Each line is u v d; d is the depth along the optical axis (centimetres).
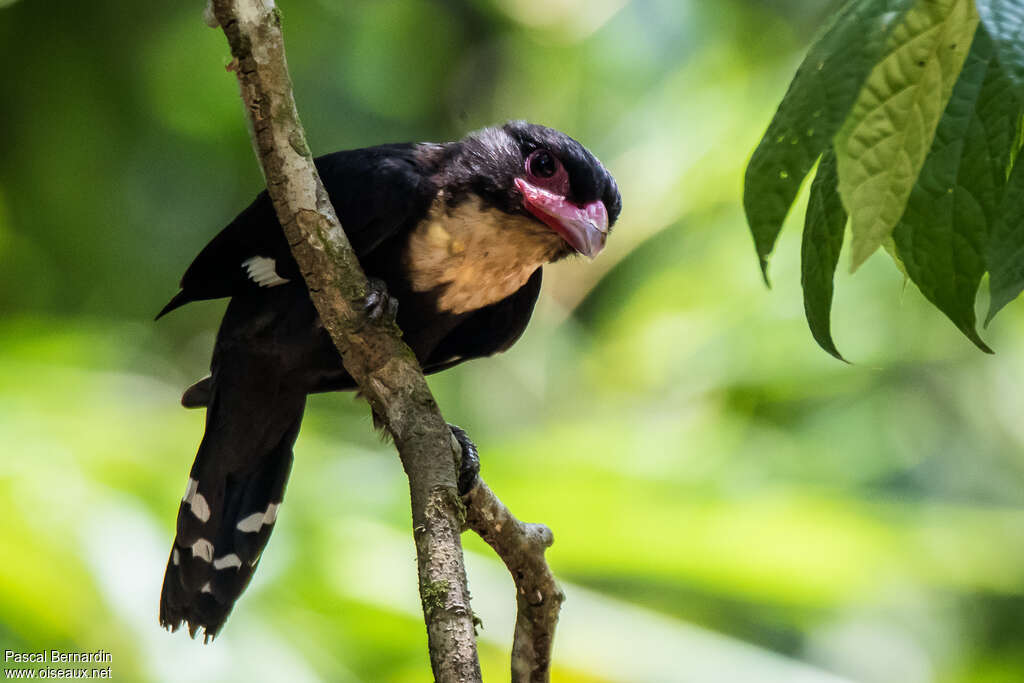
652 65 1641
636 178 1550
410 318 792
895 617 1231
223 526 808
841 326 1406
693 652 940
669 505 1059
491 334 853
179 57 1575
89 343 1162
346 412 1510
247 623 872
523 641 644
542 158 786
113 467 929
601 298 1603
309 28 1688
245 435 794
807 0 1489
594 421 1345
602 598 974
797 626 1116
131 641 819
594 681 905
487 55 1786
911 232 408
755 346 1399
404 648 926
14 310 1478
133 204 1577
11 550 825
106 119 1505
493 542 627
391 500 1041
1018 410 1422
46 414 970
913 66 363
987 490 1396
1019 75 364
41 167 1465
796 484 1260
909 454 1409
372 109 1762
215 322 1661
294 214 585
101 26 1475
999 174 397
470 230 770
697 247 1476
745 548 1029
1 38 1424
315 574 933
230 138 1647
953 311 408
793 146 367
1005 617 1271
